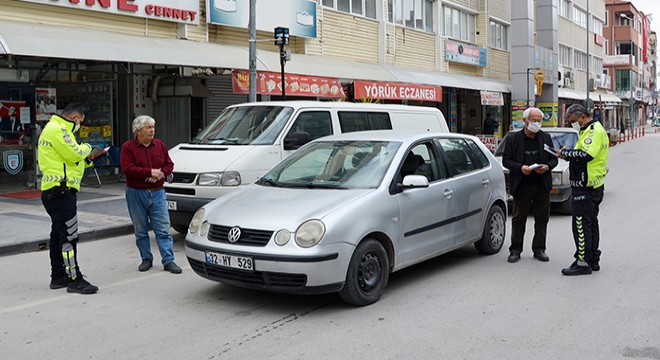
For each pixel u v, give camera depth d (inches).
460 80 987.3
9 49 399.2
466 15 1119.0
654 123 2901.1
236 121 368.8
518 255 293.7
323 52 757.3
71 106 245.0
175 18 567.5
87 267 293.9
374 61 855.1
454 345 184.5
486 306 222.5
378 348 182.5
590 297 232.7
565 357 174.7
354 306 222.8
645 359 172.9
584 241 264.5
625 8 2642.7
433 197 257.0
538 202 291.3
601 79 2030.0
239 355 179.2
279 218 213.6
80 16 501.7
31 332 202.5
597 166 262.7
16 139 529.0
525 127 287.9
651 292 238.7
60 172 242.4
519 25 1194.0
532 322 204.5
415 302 228.2
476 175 291.6
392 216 233.3
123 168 275.9
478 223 291.6
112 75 593.3
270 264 205.8
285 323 206.4
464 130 1182.9
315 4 724.7
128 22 537.6
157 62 490.9
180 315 217.5
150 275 276.4
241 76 564.1
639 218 418.6
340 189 236.2
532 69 1198.9
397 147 254.8
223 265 215.9
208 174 320.8
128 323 209.9
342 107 386.0
